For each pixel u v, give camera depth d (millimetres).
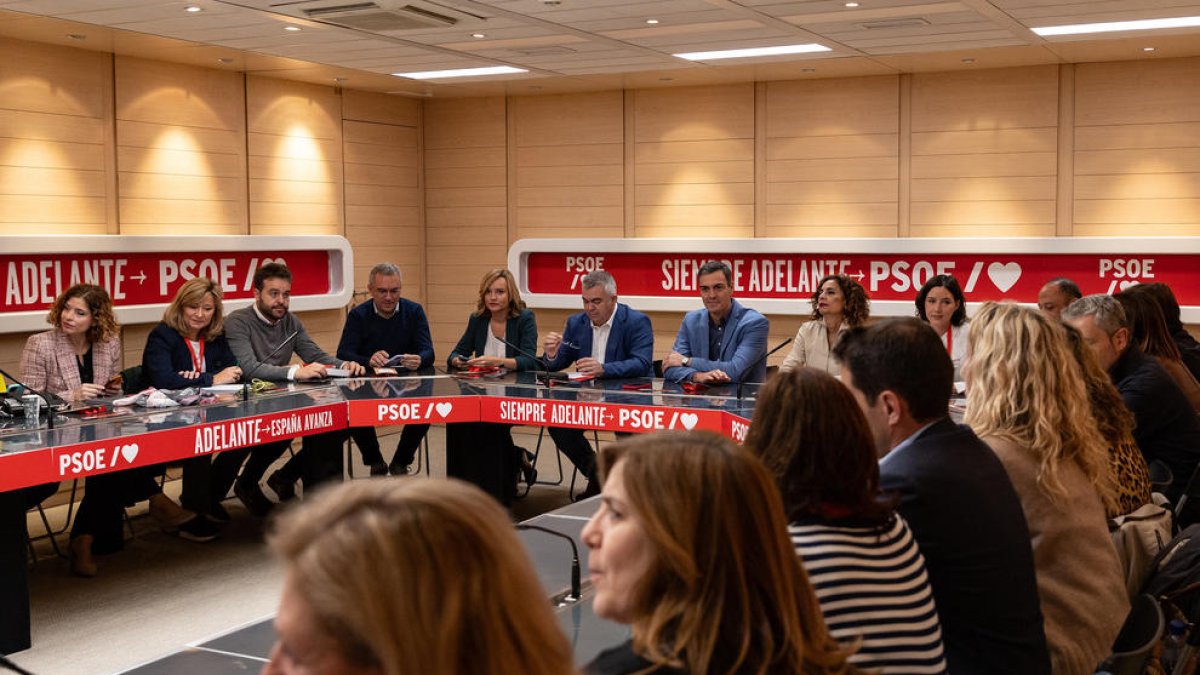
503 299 6094
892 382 1945
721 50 6477
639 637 1213
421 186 8656
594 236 8242
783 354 7848
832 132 7566
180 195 6945
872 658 1533
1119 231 6953
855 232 7570
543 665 766
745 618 1159
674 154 7980
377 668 733
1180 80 6738
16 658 3977
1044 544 2188
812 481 1604
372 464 6184
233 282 7324
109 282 6605
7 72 6004
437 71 7246
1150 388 3471
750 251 7727
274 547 759
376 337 6270
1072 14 5410
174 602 4621
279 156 7559
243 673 1928
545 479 6965
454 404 5117
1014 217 7191
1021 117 7121
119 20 5484
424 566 722
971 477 1862
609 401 4891
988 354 2301
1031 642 1854
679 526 1163
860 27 5746
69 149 6332
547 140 8312
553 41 6125
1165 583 2754
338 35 5902
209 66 7016
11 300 6117
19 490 3996
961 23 5648
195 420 4402
